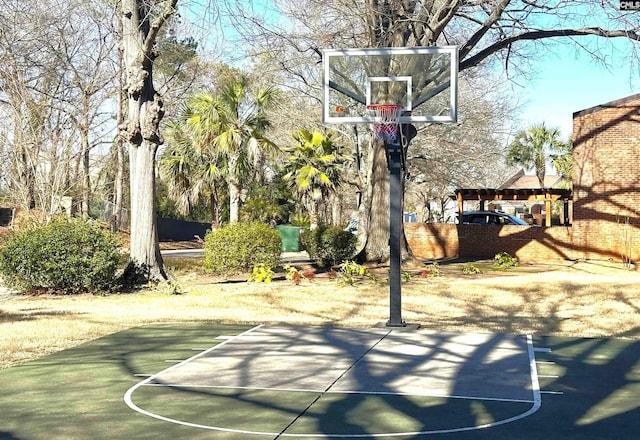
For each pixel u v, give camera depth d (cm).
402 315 1580
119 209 3956
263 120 3488
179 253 3753
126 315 1554
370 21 2356
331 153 3850
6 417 757
